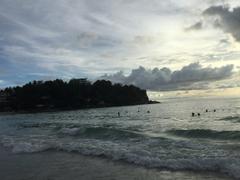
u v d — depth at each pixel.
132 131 23.34
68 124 39.72
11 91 192.12
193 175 10.04
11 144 19.47
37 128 34.81
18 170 12.11
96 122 44.09
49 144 18.00
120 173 10.88
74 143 18.19
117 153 14.09
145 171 10.95
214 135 19.30
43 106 174.88
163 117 51.56
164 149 14.81
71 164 12.77
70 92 187.00
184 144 16.06
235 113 53.66
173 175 10.21
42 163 13.27
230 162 10.78
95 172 11.21
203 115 51.84
